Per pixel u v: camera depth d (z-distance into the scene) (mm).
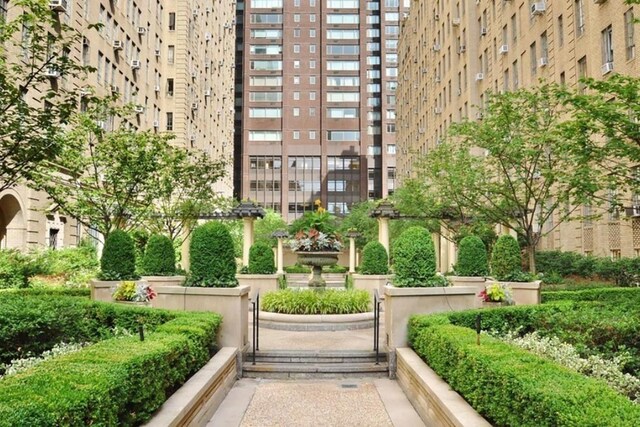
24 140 9070
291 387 7781
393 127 78438
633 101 9273
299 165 77812
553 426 3379
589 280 16938
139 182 16016
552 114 15086
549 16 22969
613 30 17859
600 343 6582
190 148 37875
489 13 30922
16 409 3047
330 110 78688
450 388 5742
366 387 7785
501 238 12750
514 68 27172
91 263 19094
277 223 50094
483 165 18016
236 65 81625
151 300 10891
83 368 4152
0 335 6453
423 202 20484
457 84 36250
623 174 10227
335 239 14992
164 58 36062
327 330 11648
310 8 80625
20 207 18953
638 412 3119
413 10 53500
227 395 7324
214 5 49000
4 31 9555
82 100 10352
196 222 21172
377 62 80812
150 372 4750
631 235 17406
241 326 8500
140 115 30656
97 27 9562
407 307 8328
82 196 15109
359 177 77562
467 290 8531
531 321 7965
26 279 15609
